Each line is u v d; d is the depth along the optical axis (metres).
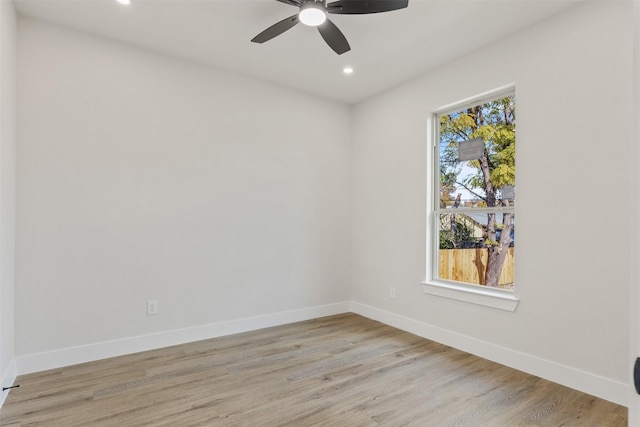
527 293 2.78
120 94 3.10
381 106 4.21
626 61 2.30
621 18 2.32
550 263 2.65
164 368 2.82
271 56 3.36
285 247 4.07
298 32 2.93
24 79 2.70
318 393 2.45
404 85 3.91
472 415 2.19
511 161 3.04
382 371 2.80
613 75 2.35
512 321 2.88
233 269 3.70
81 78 2.93
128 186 3.12
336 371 2.80
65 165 2.86
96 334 2.98
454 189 3.52
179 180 3.38
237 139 3.73
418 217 3.73
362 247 4.46
